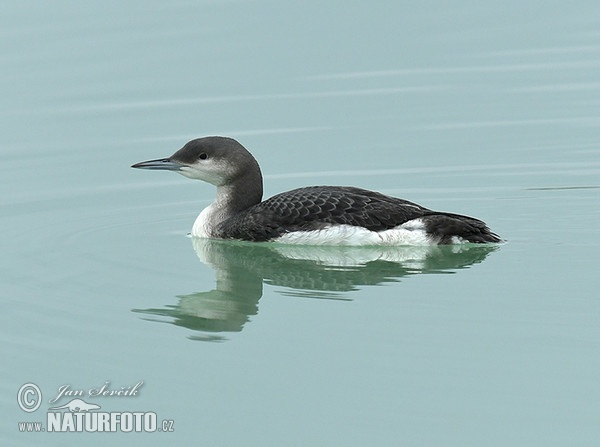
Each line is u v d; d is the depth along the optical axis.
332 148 18.09
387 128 18.72
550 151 17.88
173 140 18.31
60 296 13.07
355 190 14.48
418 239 13.91
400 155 17.81
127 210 16.25
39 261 14.23
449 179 17.02
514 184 16.78
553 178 16.95
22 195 16.70
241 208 15.08
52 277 13.68
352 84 20.20
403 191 16.64
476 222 14.02
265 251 14.52
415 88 20.05
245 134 18.55
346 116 19.11
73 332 12.08
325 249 14.20
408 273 13.49
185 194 16.92
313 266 14.05
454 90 19.95
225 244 14.79
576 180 16.84
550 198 16.19
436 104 19.48
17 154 18.03
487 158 17.69
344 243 14.10
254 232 14.52
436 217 13.98
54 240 15.02
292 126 18.81
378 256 14.05
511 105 19.45
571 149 17.89
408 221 13.97
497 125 18.80
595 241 14.30
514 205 15.95
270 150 18.03
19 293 13.16
